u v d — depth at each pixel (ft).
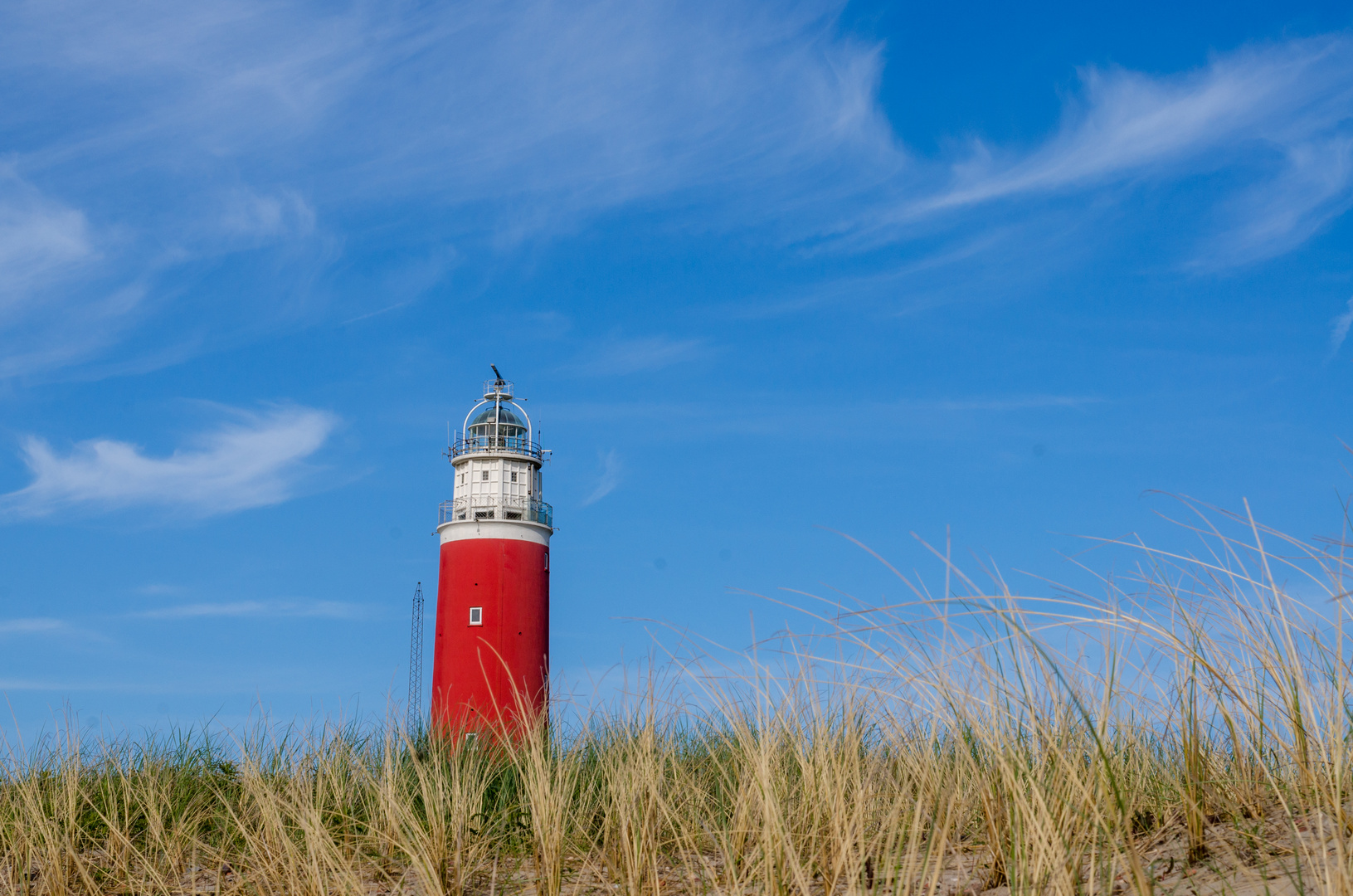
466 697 90.17
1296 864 11.45
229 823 23.50
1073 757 14.34
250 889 19.83
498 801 23.49
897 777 17.90
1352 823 12.71
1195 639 15.28
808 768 17.67
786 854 15.03
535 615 96.27
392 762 25.55
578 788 23.43
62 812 23.30
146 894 19.89
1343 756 14.05
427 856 18.58
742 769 20.40
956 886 14.33
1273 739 14.94
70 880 20.76
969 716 15.56
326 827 21.84
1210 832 14.15
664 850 20.08
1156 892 12.28
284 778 25.50
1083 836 12.82
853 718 17.75
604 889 18.51
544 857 18.71
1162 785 16.22
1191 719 15.17
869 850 15.37
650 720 20.93
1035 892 12.00
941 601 14.70
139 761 27.17
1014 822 13.42
